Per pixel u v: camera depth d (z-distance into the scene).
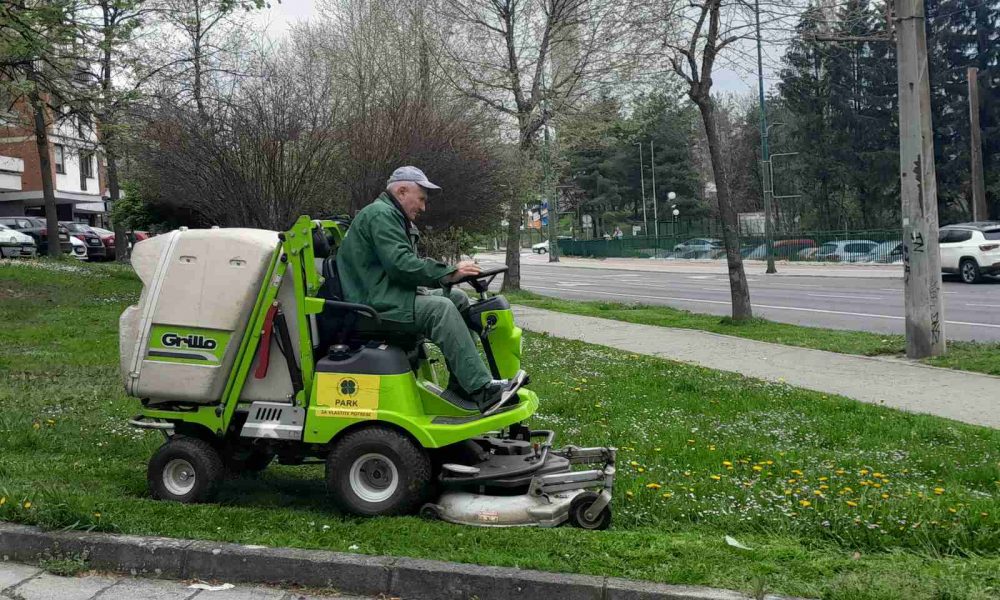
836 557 4.77
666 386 10.84
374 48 22.56
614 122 28.53
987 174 51.34
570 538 4.86
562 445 7.44
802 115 59.34
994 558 4.82
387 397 5.23
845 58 53.91
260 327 5.46
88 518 4.87
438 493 5.56
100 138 19.64
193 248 5.53
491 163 21.64
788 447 7.70
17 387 9.55
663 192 84.31
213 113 17.52
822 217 64.81
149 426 5.59
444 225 21.64
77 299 18.50
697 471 6.71
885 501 5.68
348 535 4.89
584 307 23.34
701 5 17.23
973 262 29.38
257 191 17.30
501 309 5.78
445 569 4.37
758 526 5.30
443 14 25.81
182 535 4.83
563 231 113.69
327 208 18.55
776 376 12.08
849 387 11.18
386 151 18.47
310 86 18.30
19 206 47.62
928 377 11.73
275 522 5.12
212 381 5.43
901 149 13.43
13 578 4.55
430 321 5.38
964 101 51.06
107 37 15.45
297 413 5.43
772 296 27.88
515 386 5.45
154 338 5.52
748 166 77.38
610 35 24.56
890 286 30.38
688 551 4.71
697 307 24.80
